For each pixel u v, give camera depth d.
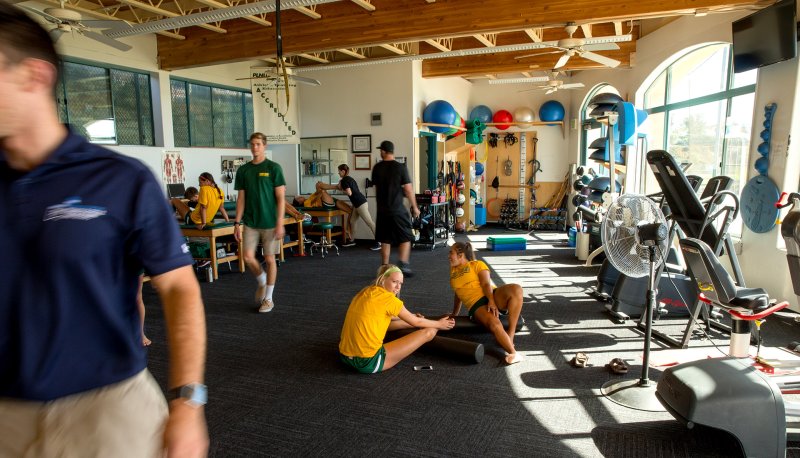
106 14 6.36
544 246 8.97
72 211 0.87
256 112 9.27
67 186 0.88
